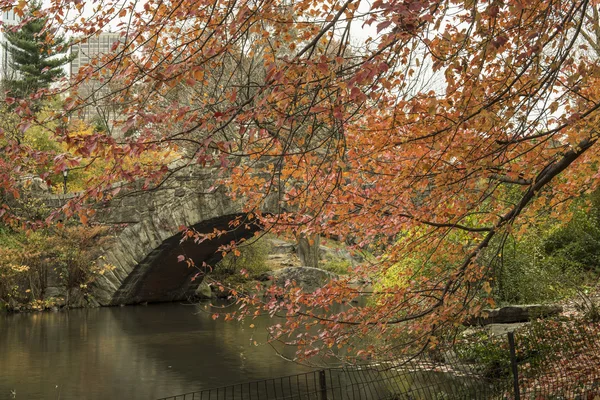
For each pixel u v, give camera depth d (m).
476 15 3.85
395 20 3.35
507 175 6.57
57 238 25.69
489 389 7.67
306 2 4.75
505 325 10.66
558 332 7.65
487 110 4.82
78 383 12.05
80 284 25.98
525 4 4.06
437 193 6.30
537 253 13.42
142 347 16.16
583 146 5.92
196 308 26.52
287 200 6.62
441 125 5.69
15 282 25.05
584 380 7.00
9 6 4.69
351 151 6.06
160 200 24.34
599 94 6.26
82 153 4.19
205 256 28.62
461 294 7.54
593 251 15.23
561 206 7.50
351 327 7.23
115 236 25.72
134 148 4.37
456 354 8.75
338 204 6.59
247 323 20.89
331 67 4.21
